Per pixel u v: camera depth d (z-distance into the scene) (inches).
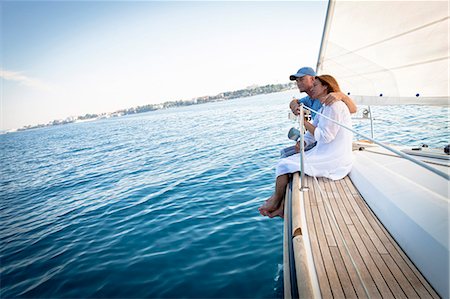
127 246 163.9
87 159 612.4
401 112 526.0
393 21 105.2
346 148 105.6
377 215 79.6
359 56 129.3
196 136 724.7
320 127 102.1
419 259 57.4
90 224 212.4
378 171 98.4
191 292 115.7
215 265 132.6
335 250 66.3
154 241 165.3
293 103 133.4
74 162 599.2
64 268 150.5
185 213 202.5
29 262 165.9
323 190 98.7
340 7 115.3
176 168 367.2
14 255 179.6
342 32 125.6
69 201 297.4
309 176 111.5
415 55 105.1
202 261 137.3
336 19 121.3
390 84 121.7
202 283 120.5
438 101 104.2
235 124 906.7
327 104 100.9
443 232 55.0
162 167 389.7
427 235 56.9
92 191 323.0
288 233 77.6
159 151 556.7
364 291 53.3
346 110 100.2
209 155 426.9
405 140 290.4
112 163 503.5
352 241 69.2
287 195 100.9
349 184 102.6
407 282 54.5
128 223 200.7
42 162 698.2
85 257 158.9
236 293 111.9
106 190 314.8
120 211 230.2
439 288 50.4
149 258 146.2
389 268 58.8
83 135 1724.9
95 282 132.4
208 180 283.7
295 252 64.4
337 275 58.2
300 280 55.2
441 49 95.1
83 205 269.9
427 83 106.3
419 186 77.6
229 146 485.4
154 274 131.3
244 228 167.2
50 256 168.9
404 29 103.3
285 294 58.7
